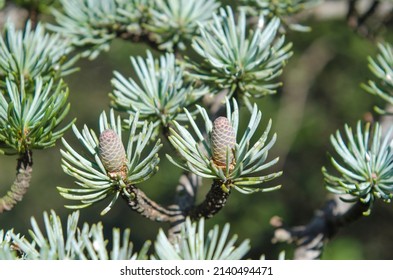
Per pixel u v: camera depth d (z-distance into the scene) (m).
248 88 0.59
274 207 1.45
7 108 0.55
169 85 0.59
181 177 0.58
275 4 0.67
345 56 1.57
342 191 0.55
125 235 0.48
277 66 0.59
